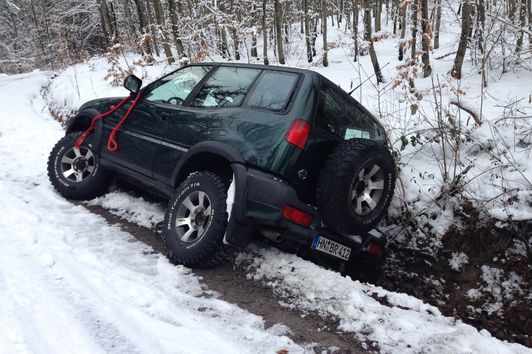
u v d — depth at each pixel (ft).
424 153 18.40
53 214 15.44
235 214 11.60
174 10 48.08
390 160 12.75
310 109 11.93
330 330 9.89
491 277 14.14
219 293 11.31
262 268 12.43
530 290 13.33
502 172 15.83
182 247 12.34
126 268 11.96
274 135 11.77
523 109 21.21
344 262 14.32
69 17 104.42
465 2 32.30
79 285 10.48
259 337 9.36
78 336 8.55
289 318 10.32
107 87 39.68
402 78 25.25
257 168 11.75
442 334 9.41
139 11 64.39
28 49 120.78
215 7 46.85
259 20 65.10
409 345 9.24
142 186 17.24
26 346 8.05
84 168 17.87
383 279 15.72
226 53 47.50
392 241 16.28
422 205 16.17
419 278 15.30
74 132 18.43
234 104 13.24
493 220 14.67
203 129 13.21
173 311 10.05
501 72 32.71
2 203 15.89
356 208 12.21
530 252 13.74
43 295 9.87
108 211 16.70
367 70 43.04
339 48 66.59
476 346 9.06
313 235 11.85
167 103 15.16
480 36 31.63
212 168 13.76
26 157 23.76
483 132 17.74
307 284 11.51
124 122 16.11
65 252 12.32
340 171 11.48
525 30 23.09
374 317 10.23
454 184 15.75
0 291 9.84
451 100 18.76
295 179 11.78
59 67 75.82
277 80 12.91
